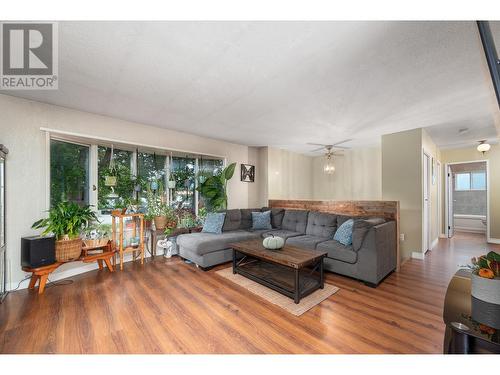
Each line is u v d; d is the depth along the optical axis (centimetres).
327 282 279
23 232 261
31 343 163
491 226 512
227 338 170
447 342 89
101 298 234
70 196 316
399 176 400
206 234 373
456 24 143
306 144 528
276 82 223
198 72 205
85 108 296
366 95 250
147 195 390
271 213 470
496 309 85
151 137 378
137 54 179
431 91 240
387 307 216
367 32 152
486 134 420
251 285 268
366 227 274
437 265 346
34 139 270
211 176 462
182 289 257
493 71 90
